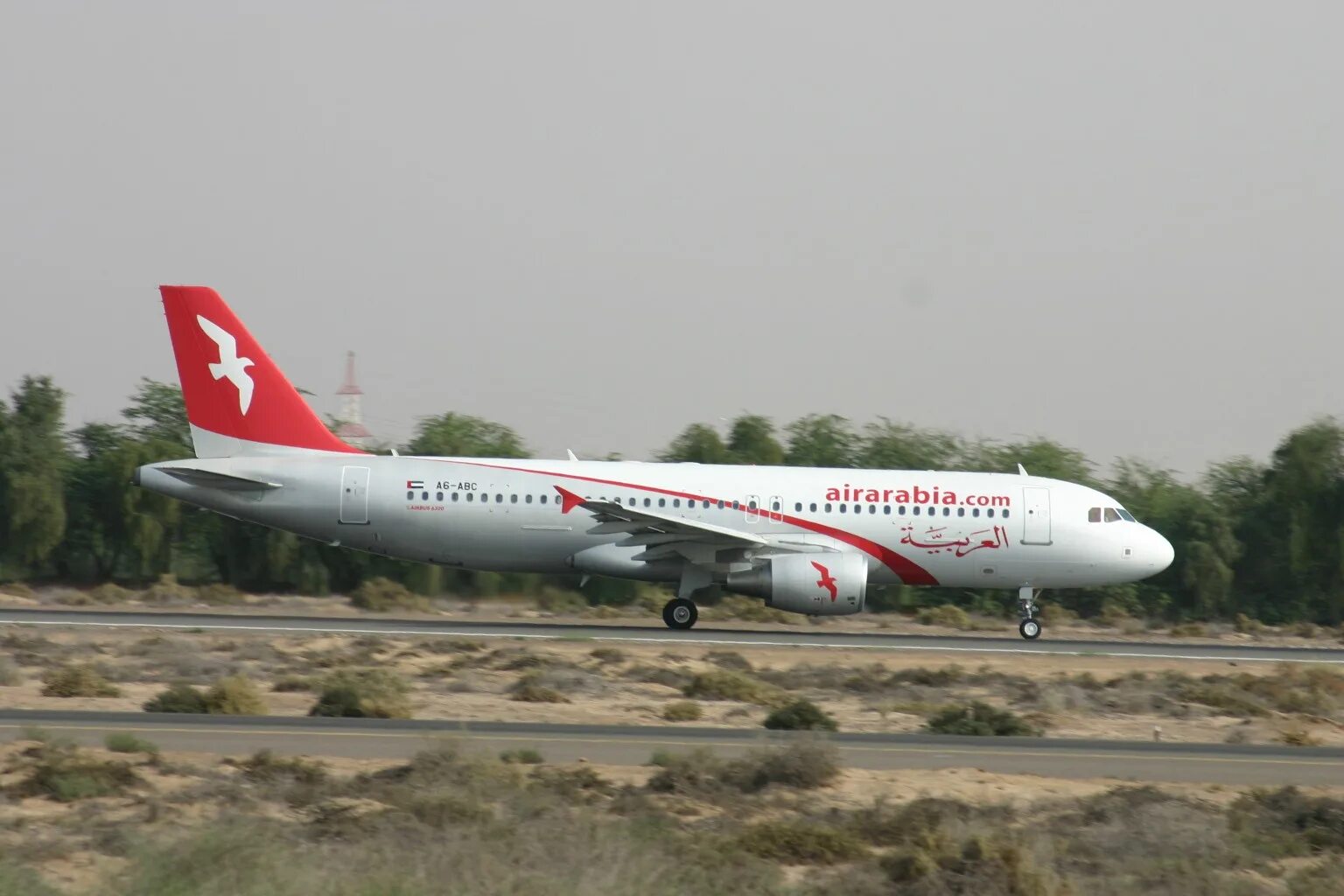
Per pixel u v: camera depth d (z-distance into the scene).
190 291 173.62
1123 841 63.59
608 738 90.12
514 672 128.38
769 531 170.88
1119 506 178.75
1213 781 81.75
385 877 48.09
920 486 174.25
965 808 68.62
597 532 166.62
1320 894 57.09
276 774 72.06
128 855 53.31
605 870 49.59
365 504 170.62
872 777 79.56
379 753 81.69
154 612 189.38
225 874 48.53
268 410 174.25
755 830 63.12
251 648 140.88
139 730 88.31
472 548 171.38
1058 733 101.06
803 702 101.12
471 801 61.62
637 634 167.00
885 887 55.91
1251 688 131.00
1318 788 80.50
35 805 66.31
